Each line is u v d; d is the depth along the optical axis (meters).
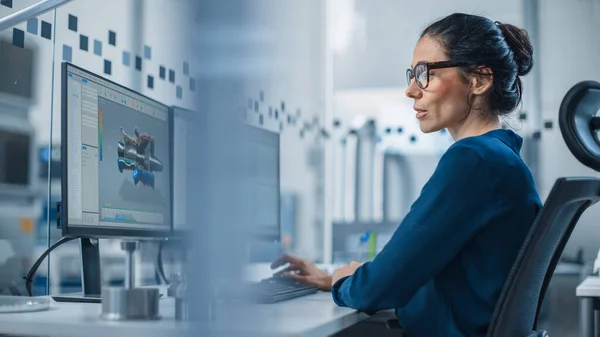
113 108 1.39
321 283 1.56
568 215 1.05
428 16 3.43
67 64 1.23
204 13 0.65
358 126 3.43
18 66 1.50
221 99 0.65
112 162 1.38
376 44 3.49
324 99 3.38
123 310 0.92
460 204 1.12
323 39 3.35
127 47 1.78
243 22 0.67
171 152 1.65
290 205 3.18
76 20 1.62
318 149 3.32
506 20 3.17
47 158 1.58
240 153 0.67
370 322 1.59
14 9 1.47
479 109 1.28
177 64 1.97
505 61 1.26
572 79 3.01
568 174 2.96
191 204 0.67
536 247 0.99
